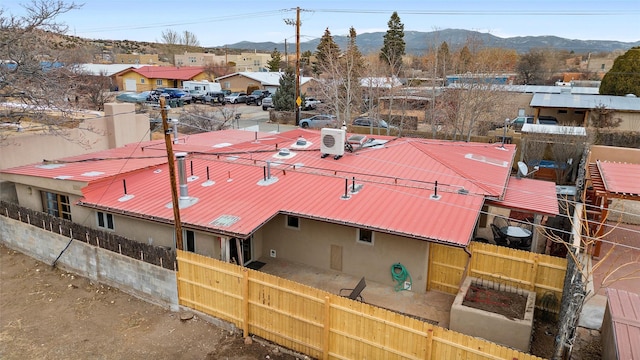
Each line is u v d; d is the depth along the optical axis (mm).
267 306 10539
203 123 34531
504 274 12109
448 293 12742
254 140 20672
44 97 20609
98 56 104688
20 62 20016
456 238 10859
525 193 14578
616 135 29297
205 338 11023
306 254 14180
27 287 13555
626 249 15547
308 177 15109
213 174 15938
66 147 21844
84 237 13656
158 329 11406
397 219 11930
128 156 18672
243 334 11062
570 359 9656
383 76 43906
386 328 9078
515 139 30109
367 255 13172
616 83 43625
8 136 19469
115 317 11961
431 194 13375
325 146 16516
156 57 106562
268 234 14688
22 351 10570
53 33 21766
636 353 7840
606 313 10000
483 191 13609
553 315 11523
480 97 31359
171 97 53750
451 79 40625
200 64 100812
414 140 19688
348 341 9594
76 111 25234
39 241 14984
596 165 17438
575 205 14320
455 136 30984
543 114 37031
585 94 40688
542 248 15938
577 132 26125
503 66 48531
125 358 10297
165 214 12922
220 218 12391
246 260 14227
